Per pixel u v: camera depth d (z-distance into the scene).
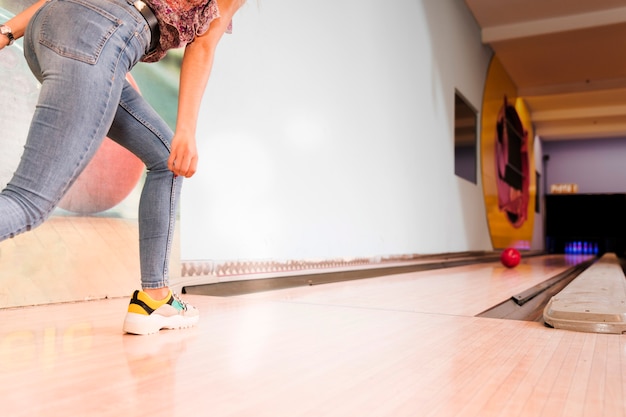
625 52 7.25
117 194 1.89
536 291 2.51
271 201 2.67
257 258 2.56
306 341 1.14
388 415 0.66
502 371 0.90
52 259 1.67
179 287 2.02
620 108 10.34
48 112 0.91
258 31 2.59
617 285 2.15
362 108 3.65
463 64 6.14
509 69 8.08
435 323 1.43
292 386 0.79
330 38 3.26
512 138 8.74
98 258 1.81
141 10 0.99
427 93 4.96
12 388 0.75
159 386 0.78
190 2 1.03
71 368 0.87
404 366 0.92
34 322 1.33
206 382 0.80
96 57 0.92
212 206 2.29
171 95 2.12
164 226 1.19
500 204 7.86
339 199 3.33
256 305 1.75
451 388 0.79
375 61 3.87
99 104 0.94
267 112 2.65
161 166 1.17
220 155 2.34
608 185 13.06
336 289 2.42
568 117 10.62
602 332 1.28
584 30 6.41
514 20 6.64
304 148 2.96
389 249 4.05
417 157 4.69
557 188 13.25
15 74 1.60
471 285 2.74
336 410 0.68
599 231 13.10
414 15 4.65
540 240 12.74
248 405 0.69
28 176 0.91
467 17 6.29
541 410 0.69
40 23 0.94
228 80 2.39
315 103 3.08
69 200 1.73
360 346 1.09
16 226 0.90
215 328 1.28
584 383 0.82
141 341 1.11
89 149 0.96
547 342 1.16
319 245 3.10
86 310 1.55
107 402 0.70
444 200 5.43
